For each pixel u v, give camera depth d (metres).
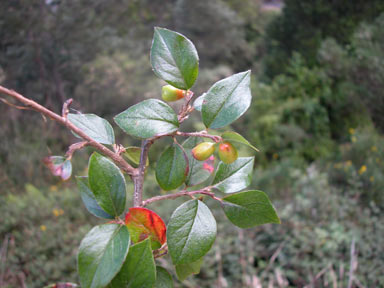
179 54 0.56
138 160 0.68
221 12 7.54
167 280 0.57
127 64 6.18
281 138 6.27
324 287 2.76
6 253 3.23
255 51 8.72
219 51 7.70
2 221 3.61
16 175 4.87
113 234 0.46
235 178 0.63
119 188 0.50
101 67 6.10
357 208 3.68
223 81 0.56
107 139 0.59
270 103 6.79
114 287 0.47
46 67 6.11
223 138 0.53
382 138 5.97
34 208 3.80
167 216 3.56
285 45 8.40
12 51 5.89
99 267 0.43
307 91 7.20
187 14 7.43
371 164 4.72
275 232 3.25
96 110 6.06
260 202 0.56
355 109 6.74
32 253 3.18
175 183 0.58
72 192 4.30
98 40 6.29
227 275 2.95
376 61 6.14
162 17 7.42
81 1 6.19
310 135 6.67
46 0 6.05
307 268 2.85
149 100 0.54
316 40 7.72
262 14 10.00
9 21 5.70
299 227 3.28
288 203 3.79
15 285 2.90
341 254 2.98
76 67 6.15
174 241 0.51
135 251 0.47
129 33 6.87
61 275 2.99
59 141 5.66
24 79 6.02
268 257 3.16
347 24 7.53
